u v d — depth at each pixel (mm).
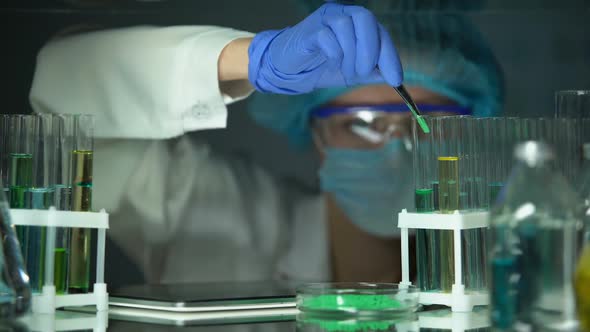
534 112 2580
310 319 1086
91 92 2146
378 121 2479
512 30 2551
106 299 1180
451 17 2512
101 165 2311
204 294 1278
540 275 772
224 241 2480
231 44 2012
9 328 971
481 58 2535
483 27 2531
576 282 764
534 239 775
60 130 1151
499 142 1166
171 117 2068
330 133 2496
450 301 1122
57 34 2332
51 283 1133
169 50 2047
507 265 782
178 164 2408
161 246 2418
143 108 2100
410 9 2486
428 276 1151
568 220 777
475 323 1055
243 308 1195
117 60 2111
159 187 2385
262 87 1521
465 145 1151
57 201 1150
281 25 2475
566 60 2578
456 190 1137
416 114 1166
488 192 1166
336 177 2508
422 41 2498
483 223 1146
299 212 2523
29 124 1143
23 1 2320
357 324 1050
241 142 2486
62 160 1153
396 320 1067
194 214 2447
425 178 1158
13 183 1138
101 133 2154
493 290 796
